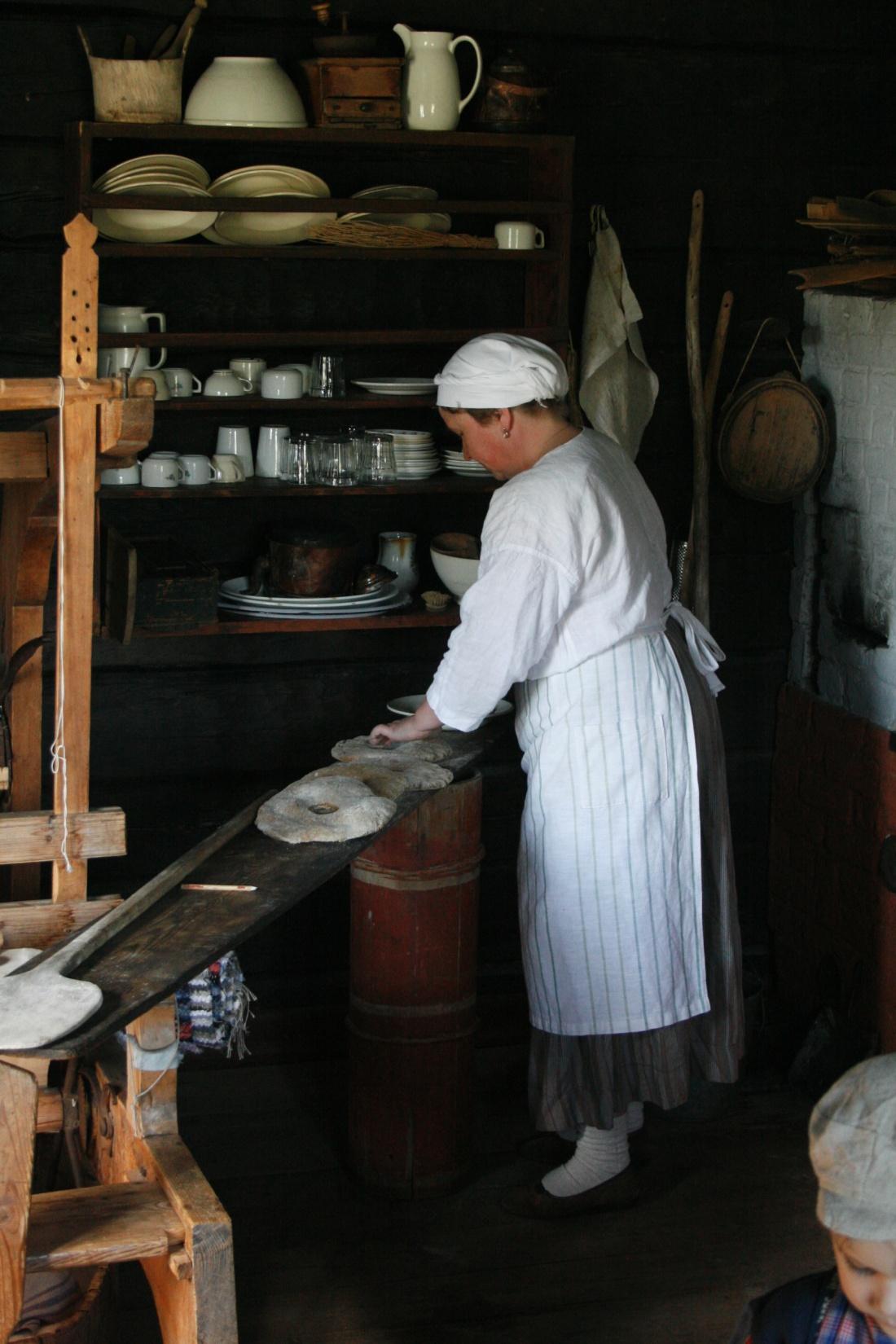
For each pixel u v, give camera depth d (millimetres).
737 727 3639
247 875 2137
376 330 3111
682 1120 3176
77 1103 2354
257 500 3227
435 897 2758
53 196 2926
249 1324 2498
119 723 3230
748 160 3336
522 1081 3354
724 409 3381
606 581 2490
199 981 2377
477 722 2535
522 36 3154
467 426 2564
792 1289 1251
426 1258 2697
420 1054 2816
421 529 3350
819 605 3504
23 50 2857
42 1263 1703
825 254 3432
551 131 3207
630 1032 2607
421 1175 2873
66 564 2010
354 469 3023
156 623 2893
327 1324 2506
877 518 3201
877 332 3145
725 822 2719
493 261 3234
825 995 3383
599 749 2533
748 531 3537
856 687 3314
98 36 2889
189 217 2832
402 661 3387
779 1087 3334
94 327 1937
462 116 3127
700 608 3396
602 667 2521
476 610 2455
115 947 1903
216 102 2797
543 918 2619
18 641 2459
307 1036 3424
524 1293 2598
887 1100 1097
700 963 2668
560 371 2518
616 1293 2604
